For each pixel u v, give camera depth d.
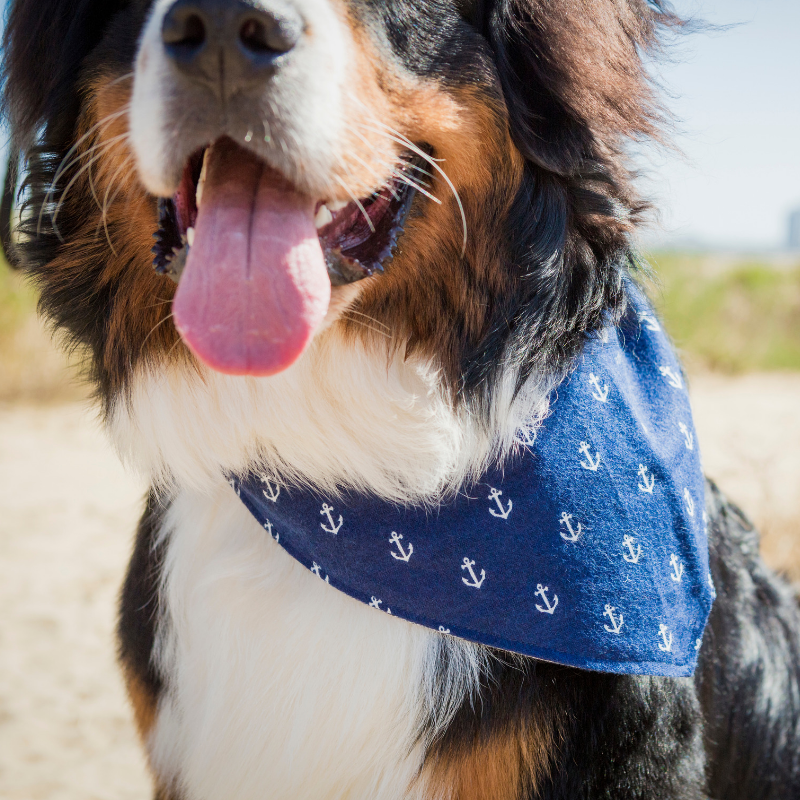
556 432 0.52
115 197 0.52
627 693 0.51
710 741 0.58
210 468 0.54
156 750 0.58
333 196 0.47
